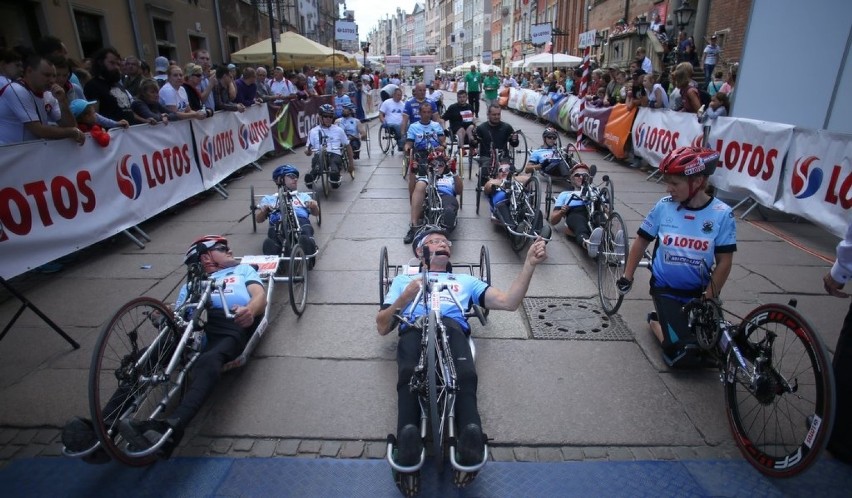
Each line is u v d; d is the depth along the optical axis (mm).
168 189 7055
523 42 47375
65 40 10070
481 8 73938
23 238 4684
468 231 6641
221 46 18141
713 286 3379
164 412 3098
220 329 3268
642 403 3258
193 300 3197
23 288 4906
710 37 15812
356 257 5730
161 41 14062
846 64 6180
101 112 6469
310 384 3451
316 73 23266
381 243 6172
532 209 5855
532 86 23281
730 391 2967
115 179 5895
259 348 3879
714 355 3258
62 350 3852
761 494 2580
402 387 2758
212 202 8148
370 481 2670
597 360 3713
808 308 4461
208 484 2652
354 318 4328
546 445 2920
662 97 9805
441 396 2674
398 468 2318
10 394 3357
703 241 3428
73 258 5699
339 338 4016
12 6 9055
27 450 2896
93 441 2469
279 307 4531
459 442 2355
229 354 3164
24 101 4883
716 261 3486
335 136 8836
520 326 4184
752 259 5570
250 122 10602
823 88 6457
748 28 7320
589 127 12922
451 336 3021
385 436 2982
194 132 7859
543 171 8891
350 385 3438
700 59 16438
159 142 6855
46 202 4922
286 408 3219
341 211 7543
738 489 2613
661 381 3473
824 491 2584
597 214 5859
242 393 3359
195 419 3119
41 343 3947
